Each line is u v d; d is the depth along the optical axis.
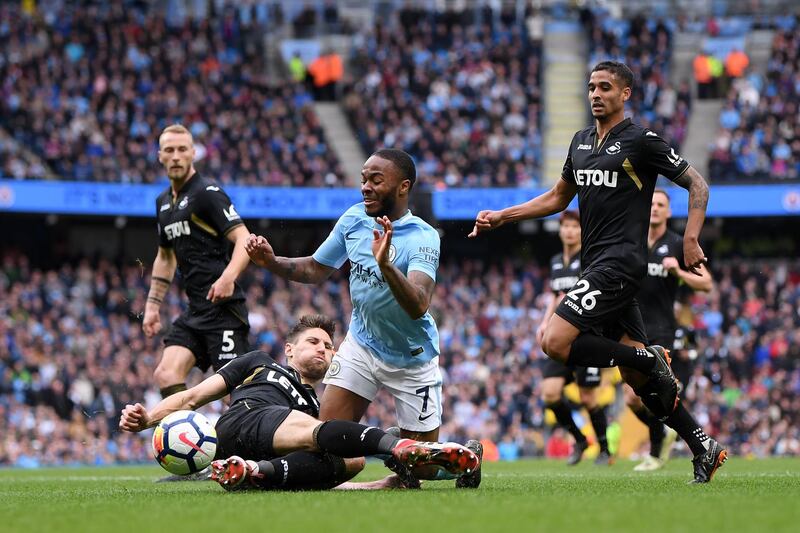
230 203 10.43
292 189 32.78
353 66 41.62
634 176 7.89
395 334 8.04
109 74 36.06
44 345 27.72
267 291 32.88
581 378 14.28
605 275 7.80
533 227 35.44
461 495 6.79
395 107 38.06
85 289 31.34
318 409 8.38
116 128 33.97
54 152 32.53
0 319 28.09
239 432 7.58
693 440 7.95
